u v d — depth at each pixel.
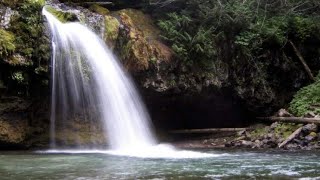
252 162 9.48
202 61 15.67
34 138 12.06
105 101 13.15
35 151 11.66
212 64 15.87
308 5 19.97
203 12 16.42
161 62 14.52
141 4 16.78
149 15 16.47
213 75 15.96
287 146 14.20
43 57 11.29
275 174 7.55
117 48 13.68
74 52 12.31
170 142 15.89
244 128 16.72
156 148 13.62
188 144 15.38
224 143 15.38
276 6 19.30
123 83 13.79
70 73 12.20
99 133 13.04
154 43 14.83
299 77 18.92
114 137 13.33
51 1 14.07
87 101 12.77
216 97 16.80
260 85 17.56
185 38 15.20
